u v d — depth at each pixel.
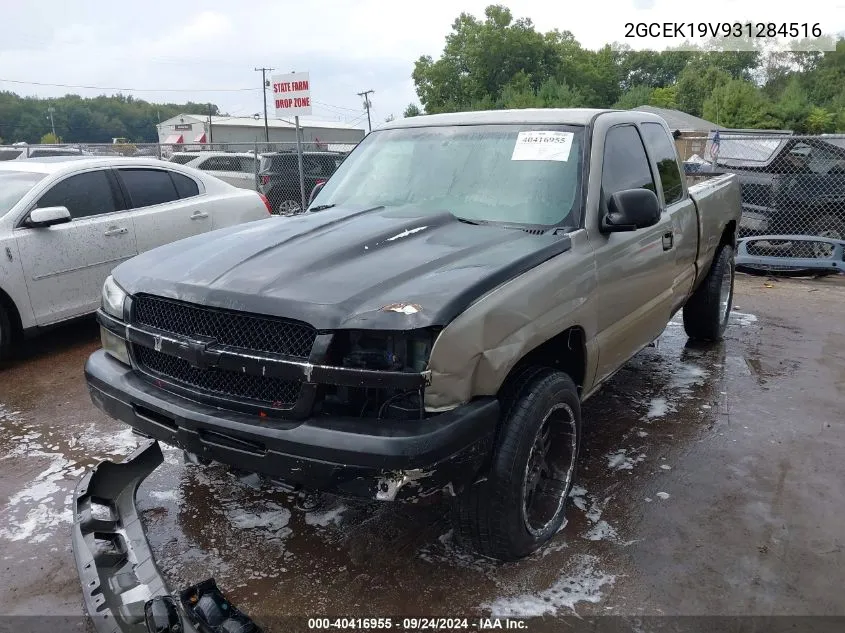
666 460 4.08
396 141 4.35
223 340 2.75
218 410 2.74
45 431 4.50
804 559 3.14
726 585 2.96
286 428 2.55
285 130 60.28
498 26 56.78
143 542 2.84
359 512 3.52
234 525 3.41
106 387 3.13
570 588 2.94
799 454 4.15
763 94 52.09
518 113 4.15
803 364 5.74
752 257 9.25
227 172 15.21
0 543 3.28
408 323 2.44
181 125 58.97
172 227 6.78
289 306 2.60
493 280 2.77
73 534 2.83
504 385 2.97
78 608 2.84
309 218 3.72
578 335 3.43
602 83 61.91
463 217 3.64
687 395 5.07
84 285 6.09
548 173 3.68
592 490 3.73
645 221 3.48
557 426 3.30
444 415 2.55
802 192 9.50
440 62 59.12
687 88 58.66
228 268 2.96
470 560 3.13
